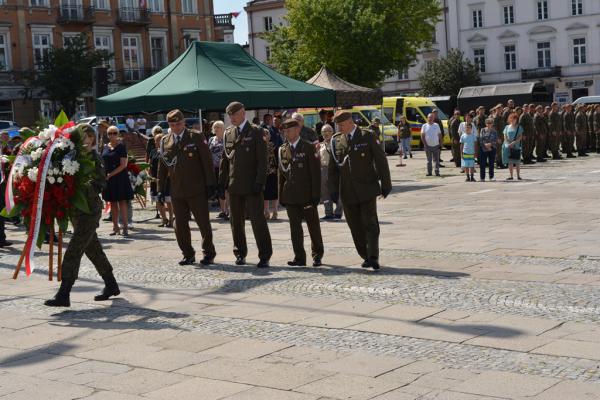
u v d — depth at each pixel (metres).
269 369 6.62
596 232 13.20
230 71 20.94
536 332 7.29
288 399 5.88
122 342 7.74
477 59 74.75
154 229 17.25
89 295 10.16
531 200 18.59
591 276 9.71
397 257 11.73
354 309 8.55
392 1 54.50
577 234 13.07
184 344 7.54
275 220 17.56
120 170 15.84
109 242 15.30
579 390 5.74
